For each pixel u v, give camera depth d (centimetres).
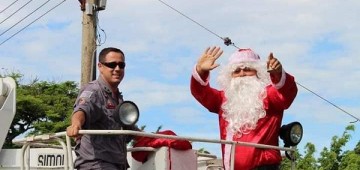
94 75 1198
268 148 593
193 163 580
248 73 634
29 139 567
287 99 596
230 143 569
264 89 615
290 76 588
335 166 1577
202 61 609
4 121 635
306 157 1581
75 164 542
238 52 648
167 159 559
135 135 515
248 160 587
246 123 605
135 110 527
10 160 661
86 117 524
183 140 554
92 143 531
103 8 1208
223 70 645
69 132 511
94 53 1198
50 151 670
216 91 639
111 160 536
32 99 2225
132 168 582
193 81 619
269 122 609
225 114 623
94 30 1205
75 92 2494
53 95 2408
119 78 553
